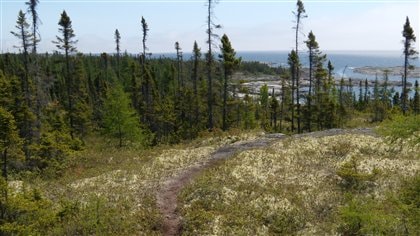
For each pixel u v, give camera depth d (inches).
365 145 1298.0
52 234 746.2
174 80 3533.5
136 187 1054.4
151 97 3053.6
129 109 2038.6
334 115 2591.0
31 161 1427.2
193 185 1027.9
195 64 2613.2
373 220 627.8
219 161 1259.2
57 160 1432.1
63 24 1908.2
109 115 1983.3
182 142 1792.6
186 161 1300.4
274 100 2805.1
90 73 4030.5
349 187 991.6
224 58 2058.3
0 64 3641.7
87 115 2421.3
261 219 847.7
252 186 1010.7
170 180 1109.7
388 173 1040.8
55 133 1562.5
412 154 1172.5
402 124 540.4
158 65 4778.5
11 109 1585.9
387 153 1216.8
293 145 1366.9
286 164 1181.7
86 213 817.5
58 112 2081.7
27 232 682.2
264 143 1459.2
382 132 568.7
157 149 1576.0
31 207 718.5
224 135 1653.5
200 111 2687.0
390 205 747.4
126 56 4635.8
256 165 1179.3
